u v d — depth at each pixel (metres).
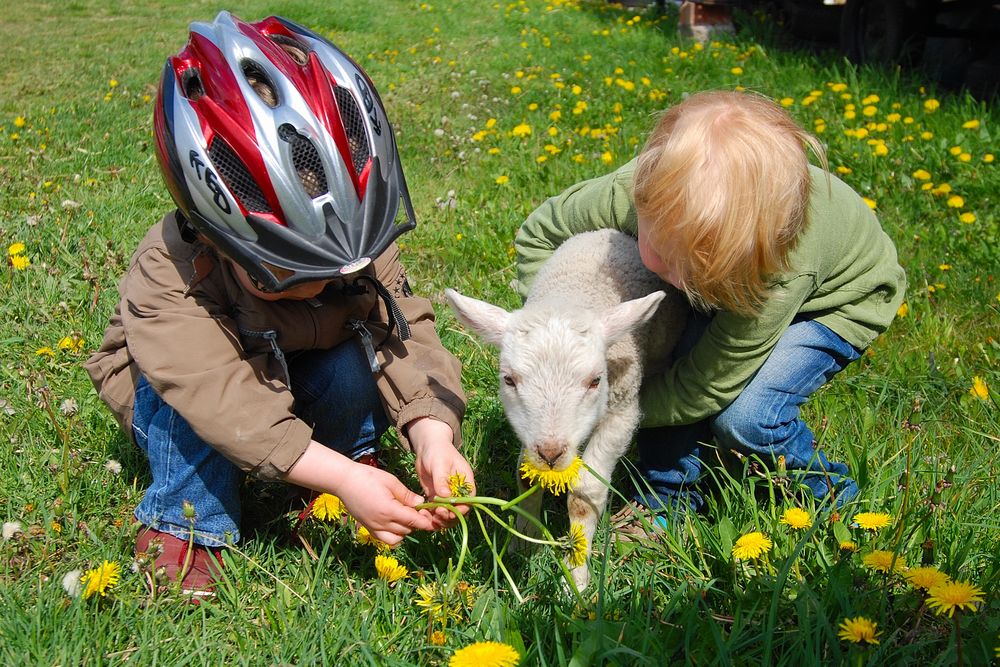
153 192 6.29
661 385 3.28
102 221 5.61
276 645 2.53
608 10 16.33
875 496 3.05
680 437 3.37
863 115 7.39
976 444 3.47
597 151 6.87
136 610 2.61
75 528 2.99
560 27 14.35
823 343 3.19
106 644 2.47
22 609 2.55
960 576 2.73
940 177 6.14
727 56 10.16
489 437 3.69
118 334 2.96
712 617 2.39
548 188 6.21
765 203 2.66
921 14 9.04
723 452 3.41
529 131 7.01
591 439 3.19
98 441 3.49
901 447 3.38
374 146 2.60
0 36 14.83
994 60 8.69
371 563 2.91
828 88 8.44
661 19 14.46
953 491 3.06
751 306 2.88
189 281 2.75
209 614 2.71
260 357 2.85
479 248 5.36
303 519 2.98
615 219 3.52
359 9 16.12
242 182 2.48
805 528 2.81
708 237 2.64
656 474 3.39
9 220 5.62
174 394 2.63
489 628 2.49
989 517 2.99
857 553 2.70
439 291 4.96
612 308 3.03
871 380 3.99
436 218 5.93
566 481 2.66
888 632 2.46
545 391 2.79
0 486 3.19
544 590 2.72
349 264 2.46
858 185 6.04
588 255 3.39
